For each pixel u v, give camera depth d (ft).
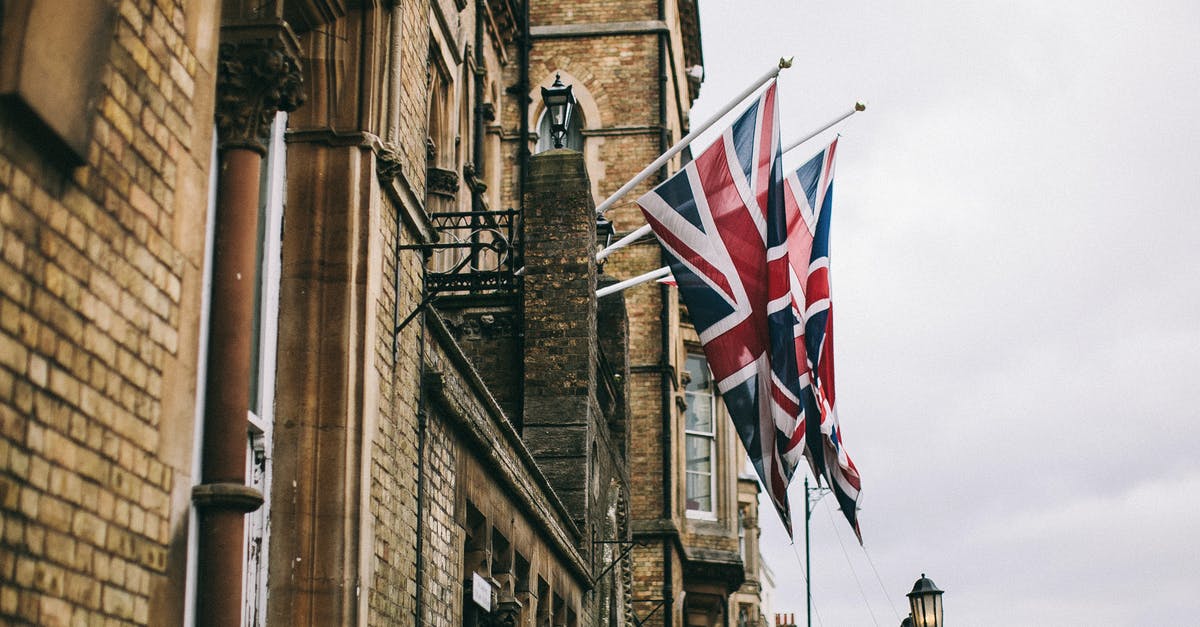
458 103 81.10
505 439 51.08
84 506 21.06
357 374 35.40
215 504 27.02
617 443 81.30
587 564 65.21
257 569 33.53
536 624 56.65
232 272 28.27
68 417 20.61
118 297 22.08
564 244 67.05
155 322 23.25
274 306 34.81
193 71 24.73
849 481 65.31
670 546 102.12
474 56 88.43
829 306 65.00
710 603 111.65
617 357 82.38
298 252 35.53
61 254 20.44
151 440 23.07
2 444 18.93
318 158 36.04
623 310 82.99
